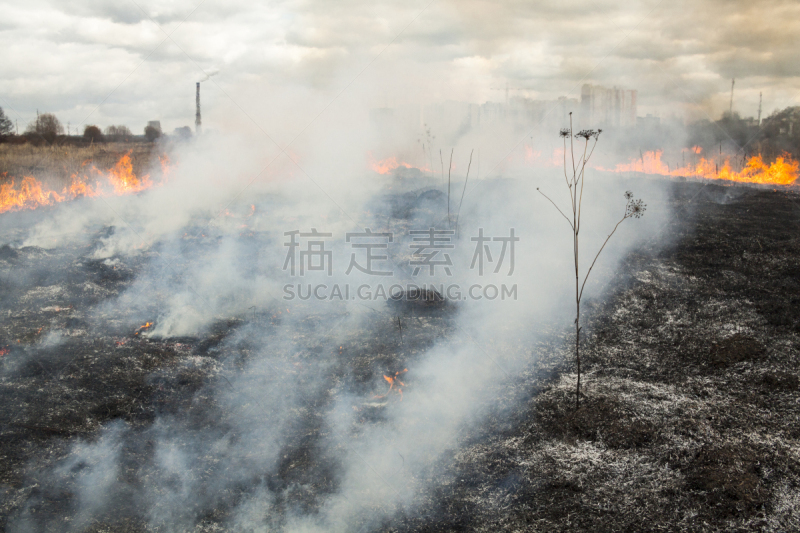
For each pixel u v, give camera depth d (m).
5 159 24.92
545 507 4.18
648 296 8.86
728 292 8.88
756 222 13.99
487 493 4.39
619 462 4.61
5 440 5.04
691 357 6.69
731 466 4.38
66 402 5.75
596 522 3.97
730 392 5.76
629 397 5.59
